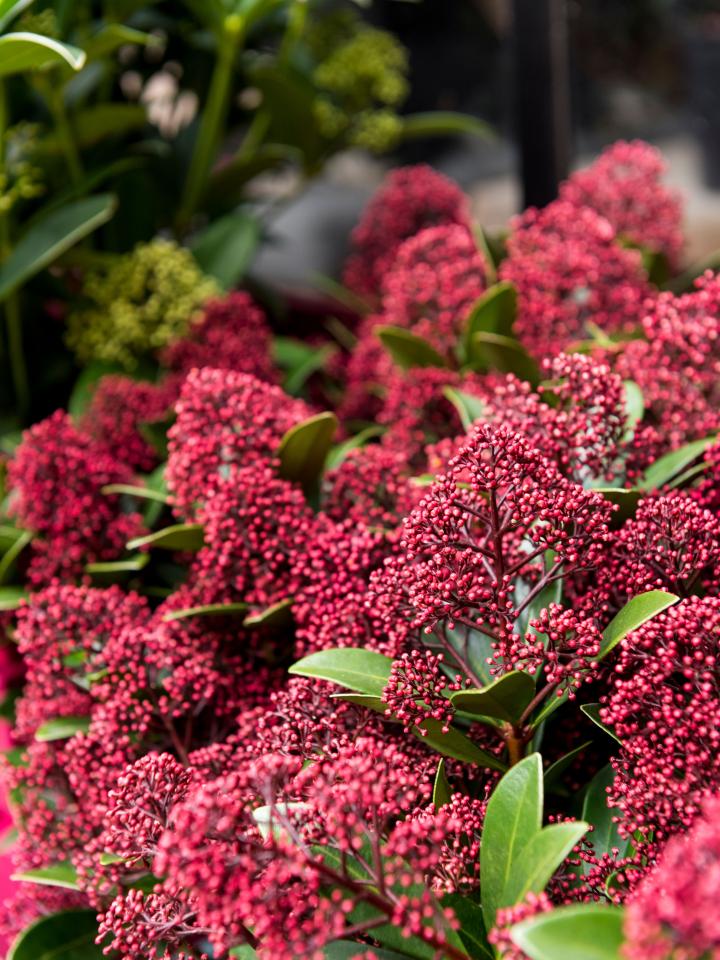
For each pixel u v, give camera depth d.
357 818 0.75
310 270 2.02
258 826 0.77
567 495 0.82
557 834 0.75
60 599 0.97
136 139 1.67
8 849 1.04
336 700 0.86
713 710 0.79
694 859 0.68
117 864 0.87
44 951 0.93
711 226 1.62
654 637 0.80
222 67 1.48
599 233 1.14
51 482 1.06
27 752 1.00
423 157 1.94
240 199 1.72
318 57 1.78
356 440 1.09
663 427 0.96
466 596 0.82
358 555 0.91
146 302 1.35
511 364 1.07
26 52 1.02
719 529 0.85
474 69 1.84
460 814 0.81
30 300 1.49
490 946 0.79
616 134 1.67
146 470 1.18
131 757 0.92
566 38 1.62
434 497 0.83
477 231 1.18
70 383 1.55
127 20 1.52
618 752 0.85
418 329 1.17
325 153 1.72
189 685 0.93
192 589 0.98
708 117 1.59
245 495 0.94
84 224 1.22
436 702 0.82
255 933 0.78
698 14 1.56
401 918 0.74
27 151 1.41
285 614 0.93
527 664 0.82
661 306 0.97
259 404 0.98
